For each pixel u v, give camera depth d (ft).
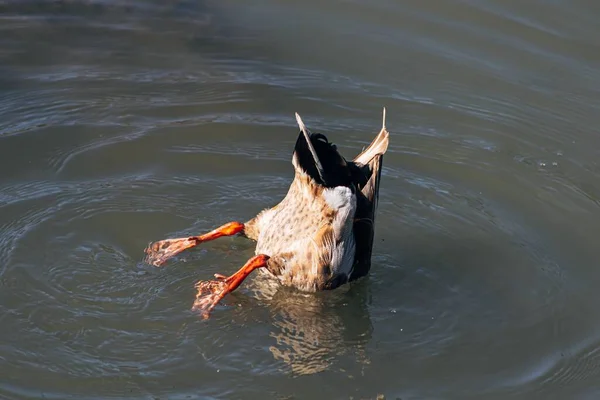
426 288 37.63
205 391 31.30
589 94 50.44
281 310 35.58
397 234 40.55
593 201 43.16
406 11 56.54
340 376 32.55
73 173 42.29
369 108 48.93
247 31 54.85
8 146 43.78
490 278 38.22
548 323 35.91
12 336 32.83
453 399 31.86
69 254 37.09
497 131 47.73
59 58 51.55
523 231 41.06
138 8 56.54
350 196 34.09
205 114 47.52
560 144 47.03
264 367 32.63
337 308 36.09
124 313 34.37
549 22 55.77
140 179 42.27
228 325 34.40
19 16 55.31
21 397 30.32
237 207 41.04
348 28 55.26
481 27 55.36
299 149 33.30
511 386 32.63
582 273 38.78
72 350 32.48
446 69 51.98
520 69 52.16
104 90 48.93
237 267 37.70
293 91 49.83
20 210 39.17
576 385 32.81
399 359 33.68
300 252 35.47
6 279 35.35
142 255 37.58
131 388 31.12
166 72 50.85
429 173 44.55
